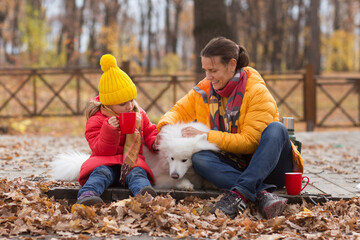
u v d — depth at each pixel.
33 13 20.20
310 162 5.75
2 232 2.75
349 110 15.19
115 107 3.50
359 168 5.29
